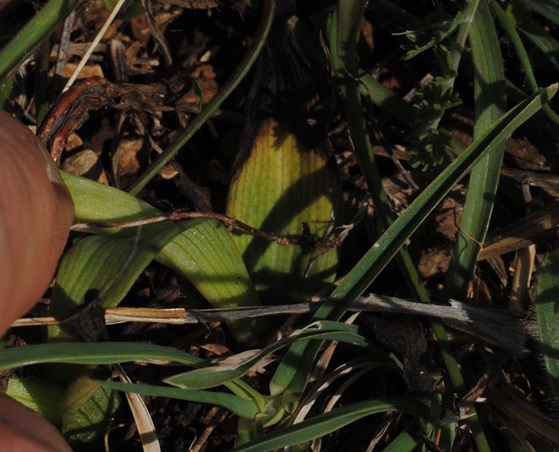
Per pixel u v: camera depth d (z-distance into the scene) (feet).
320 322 1.16
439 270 1.26
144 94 1.26
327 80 1.32
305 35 1.30
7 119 1.06
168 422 1.21
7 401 1.09
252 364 1.14
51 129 1.19
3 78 1.17
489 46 1.23
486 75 1.23
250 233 1.23
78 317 1.14
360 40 1.34
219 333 1.24
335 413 1.15
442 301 1.21
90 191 1.18
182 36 1.34
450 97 1.18
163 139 1.32
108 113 1.31
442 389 1.20
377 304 1.19
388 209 1.21
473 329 1.20
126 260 1.15
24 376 1.19
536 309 1.18
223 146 1.30
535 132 1.29
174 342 1.23
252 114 1.24
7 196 1.03
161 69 1.34
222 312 1.19
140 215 1.18
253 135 1.24
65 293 1.16
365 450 1.21
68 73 1.32
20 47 1.18
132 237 1.17
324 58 1.30
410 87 1.33
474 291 1.24
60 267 1.16
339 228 1.23
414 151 1.19
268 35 1.25
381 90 1.29
